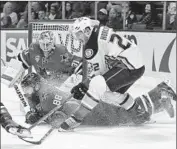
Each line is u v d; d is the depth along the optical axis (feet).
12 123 12.48
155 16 24.70
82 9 26.22
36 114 16.06
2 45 28.32
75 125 14.30
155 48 23.97
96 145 13.01
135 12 25.12
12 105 20.48
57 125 14.87
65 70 16.97
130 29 24.73
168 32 23.56
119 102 15.43
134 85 16.57
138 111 16.28
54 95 15.79
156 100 16.84
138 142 13.51
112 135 14.52
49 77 17.02
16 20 28.32
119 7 25.32
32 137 12.80
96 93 13.76
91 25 13.88
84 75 16.56
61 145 12.99
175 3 23.81
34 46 16.69
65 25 18.24
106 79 13.87
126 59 13.67
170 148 12.73
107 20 25.67
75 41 18.06
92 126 16.17
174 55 23.49
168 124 16.63
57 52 16.71
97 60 14.03
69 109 15.87
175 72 23.54
